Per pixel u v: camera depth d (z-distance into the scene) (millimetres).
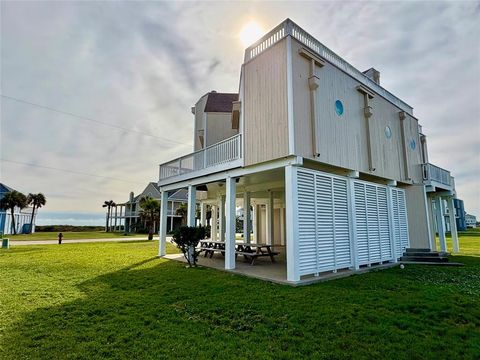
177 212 39375
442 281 7152
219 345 3432
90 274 8086
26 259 11398
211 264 10211
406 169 11930
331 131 8234
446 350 3266
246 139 8367
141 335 3738
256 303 5074
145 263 10344
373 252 9570
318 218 7633
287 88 7215
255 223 21312
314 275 7426
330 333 3746
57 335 3729
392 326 3977
